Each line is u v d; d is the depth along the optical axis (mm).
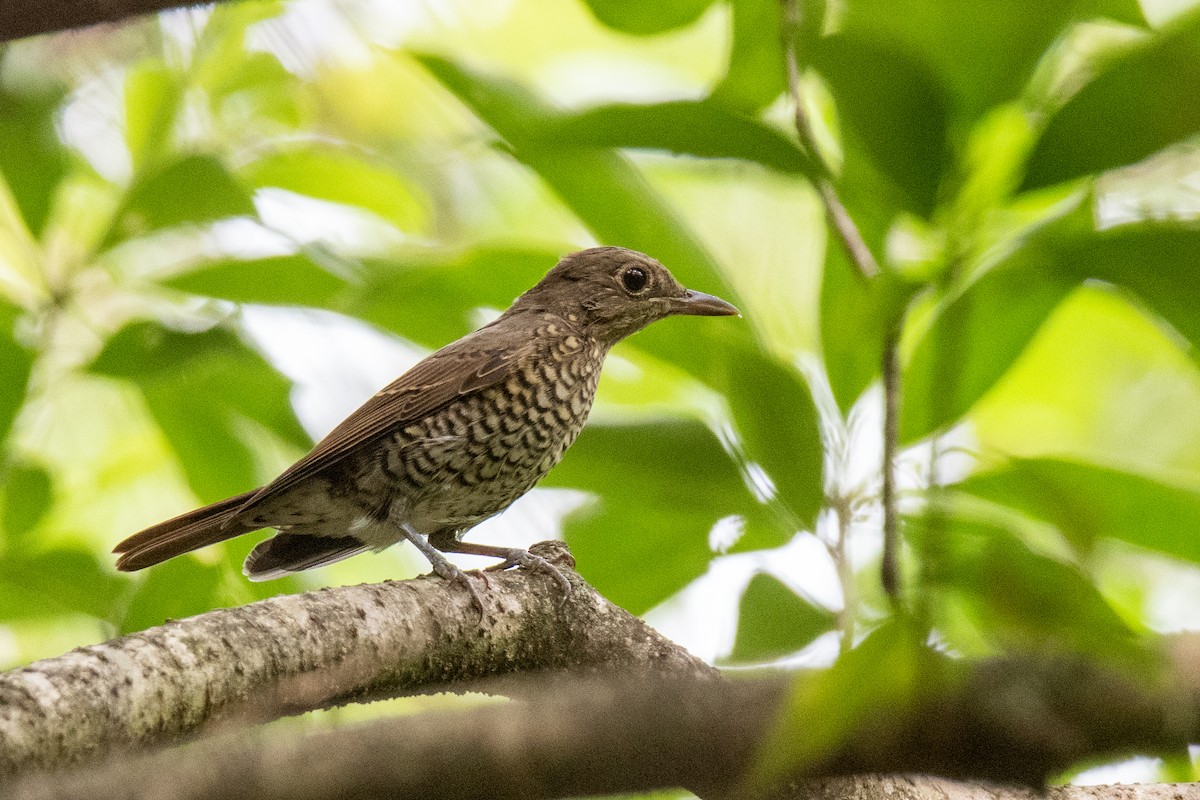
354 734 6227
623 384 14633
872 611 8141
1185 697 5246
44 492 12227
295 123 15000
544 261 10555
